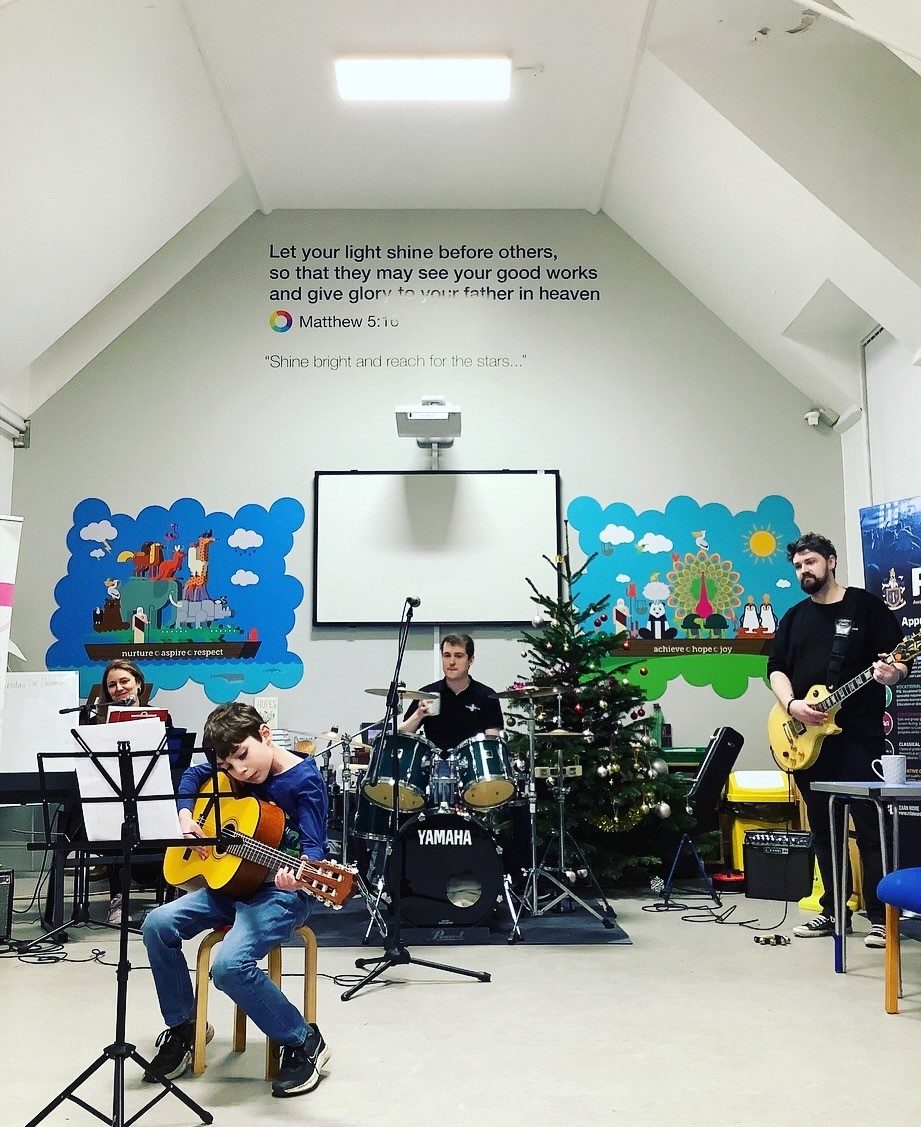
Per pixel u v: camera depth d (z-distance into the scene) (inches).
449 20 233.8
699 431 306.7
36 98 194.9
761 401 307.4
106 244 249.8
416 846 190.5
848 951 180.2
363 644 296.2
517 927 191.6
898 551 215.2
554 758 236.4
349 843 237.8
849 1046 126.1
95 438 303.4
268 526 301.3
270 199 308.8
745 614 299.1
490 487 302.0
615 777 238.5
